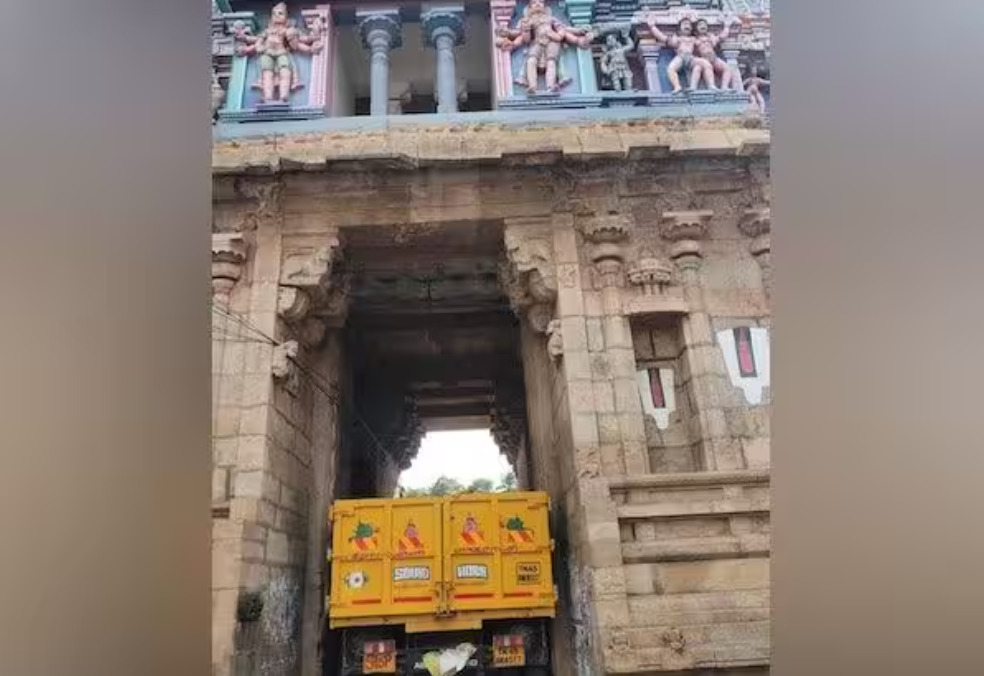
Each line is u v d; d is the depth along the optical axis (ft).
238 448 35.63
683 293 38.70
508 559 36.65
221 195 39.78
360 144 40.34
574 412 36.04
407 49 50.90
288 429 39.60
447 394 67.87
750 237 39.75
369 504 37.58
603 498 33.42
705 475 34.14
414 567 36.45
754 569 31.91
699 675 29.94
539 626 36.55
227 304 38.37
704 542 32.50
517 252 39.47
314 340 43.32
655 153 39.04
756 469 34.37
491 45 46.21
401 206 40.19
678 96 42.88
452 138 40.34
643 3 46.11
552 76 43.19
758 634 30.45
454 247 43.16
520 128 41.11
